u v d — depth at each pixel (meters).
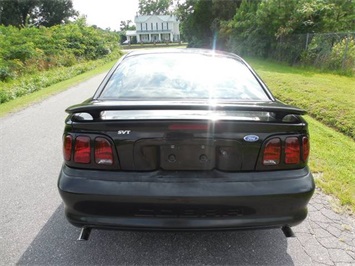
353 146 4.04
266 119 1.75
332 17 13.91
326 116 5.32
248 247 2.12
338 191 2.85
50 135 4.88
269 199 1.72
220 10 28.56
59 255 2.03
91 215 1.75
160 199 1.69
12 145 4.39
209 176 1.74
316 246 2.13
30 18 41.47
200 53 2.89
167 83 2.39
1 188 3.02
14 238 2.21
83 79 12.30
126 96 2.24
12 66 12.97
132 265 1.95
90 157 1.74
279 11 15.41
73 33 23.12
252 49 18.47
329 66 11.52
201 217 1.74
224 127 1.69
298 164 1.80
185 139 1.70
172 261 1.98
